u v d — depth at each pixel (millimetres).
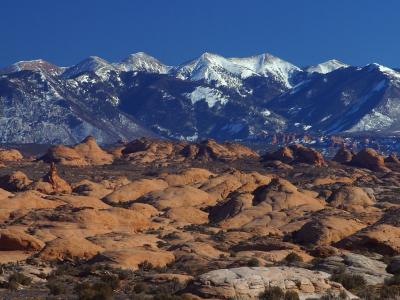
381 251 157000
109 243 150125
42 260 134250
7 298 100688
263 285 96688
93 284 108188
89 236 166125
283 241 168500
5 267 125188
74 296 102000
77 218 180500
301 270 103500
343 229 167625
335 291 100500
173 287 106625
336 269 124812
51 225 177250
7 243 145000
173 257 137250
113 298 99438
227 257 141125
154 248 148500
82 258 137000
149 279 114750
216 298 94125
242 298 93562
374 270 126125
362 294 104750
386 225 164500
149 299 98375
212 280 95875
